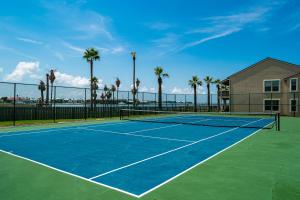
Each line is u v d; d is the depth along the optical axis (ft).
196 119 85.76
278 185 16.72
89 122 69.56
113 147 31.45
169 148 30.89
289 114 109.91
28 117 69.87
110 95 91.76
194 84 178.60
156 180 17.97
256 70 120.98
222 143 34.78
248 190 15.79
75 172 20.06
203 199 14.35
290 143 34.47
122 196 14.88
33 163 23.02
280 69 114.83
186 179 18.15
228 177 18.57
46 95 71.46
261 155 26.50
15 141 36.19
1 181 17.67
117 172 20.08
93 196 14.87
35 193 15.35
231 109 125.70
